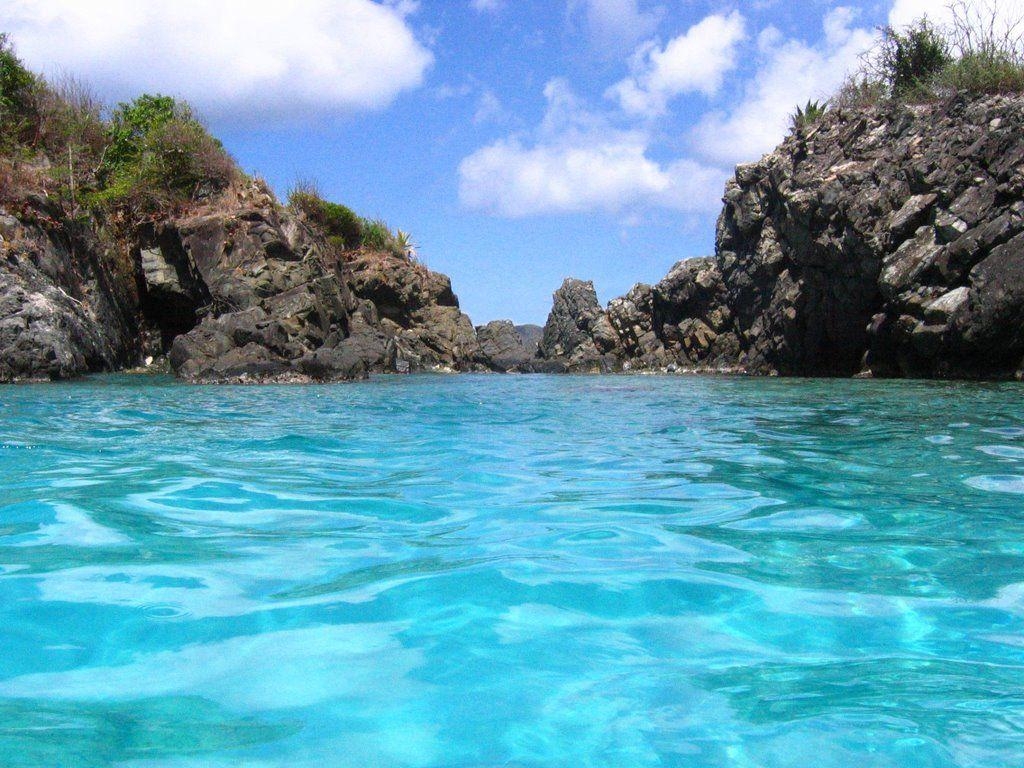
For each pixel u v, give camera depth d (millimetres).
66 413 9289
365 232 33594
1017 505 4355
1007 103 16578
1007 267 15219
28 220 18312
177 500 4555
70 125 22344
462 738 1907
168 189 23078
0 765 1747
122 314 21578
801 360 21578
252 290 21016
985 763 1779
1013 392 11984
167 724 1971
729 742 1875
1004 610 2756
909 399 10875
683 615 2711
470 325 33312
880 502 4457
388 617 2689
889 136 19000
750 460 5941
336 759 1808
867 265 18484
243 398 11992
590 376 24609
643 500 4566
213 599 2867
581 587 2986
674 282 28078
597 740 1891
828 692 2139
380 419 9062
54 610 2754
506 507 4402
